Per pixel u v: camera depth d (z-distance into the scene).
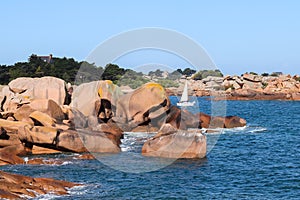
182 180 25.64
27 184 22.41
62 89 45.22
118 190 23.47
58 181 23.92
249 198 23.20
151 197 22.72
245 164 31.41
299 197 23.55
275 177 27.66
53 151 33.12
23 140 32.94
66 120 37.31
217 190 24.39
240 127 52.69
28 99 44.22
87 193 22.86
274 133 49.06
